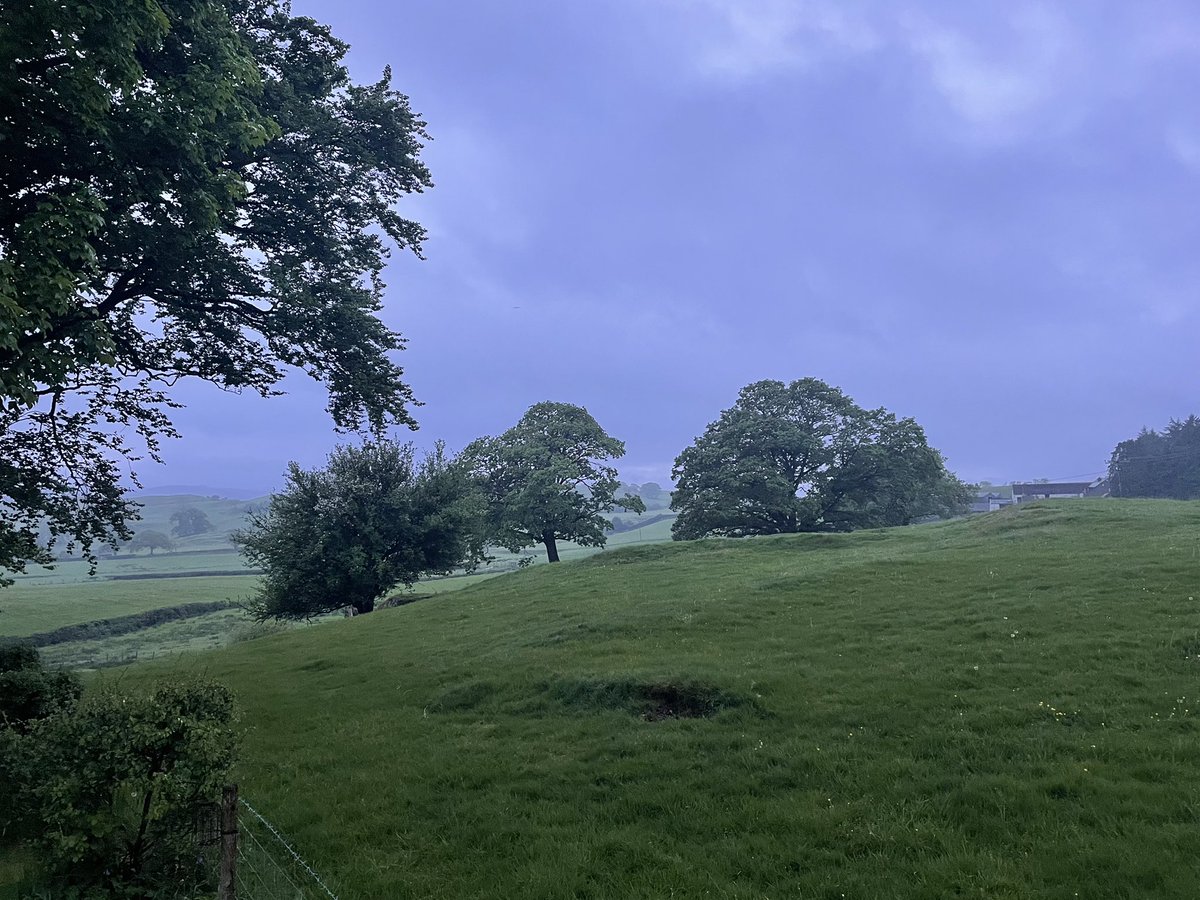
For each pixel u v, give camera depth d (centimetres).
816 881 607
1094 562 2012
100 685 802
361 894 655
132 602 7319
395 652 2041
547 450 6084
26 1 934
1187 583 1638
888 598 1850
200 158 1208
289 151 1702
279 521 3897
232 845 566
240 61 1244
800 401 6156
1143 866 574
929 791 756
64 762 601
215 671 2097
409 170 1942
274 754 1127
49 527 1802
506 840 743
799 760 866
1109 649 1202
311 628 3131
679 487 6062
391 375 1931
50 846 626
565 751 1009
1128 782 723
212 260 1536
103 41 1009
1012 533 3011
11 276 861
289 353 1847
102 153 1171
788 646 1474
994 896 557
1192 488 10650
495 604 2766
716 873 638
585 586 2848
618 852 693
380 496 3975
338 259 1855
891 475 5825
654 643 1642
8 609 6725
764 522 5703
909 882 591
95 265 962
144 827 624
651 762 916
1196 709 916
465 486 4284
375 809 858
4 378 897
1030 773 775
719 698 1137
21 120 1091
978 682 1100
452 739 1116
